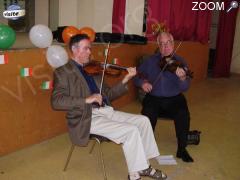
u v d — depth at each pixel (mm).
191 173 2551
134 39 4070
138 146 2182
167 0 4883
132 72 2508
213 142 3229
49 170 2488
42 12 6973
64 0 6117
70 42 2348
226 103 4812
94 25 5492
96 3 5410
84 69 2398
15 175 2379
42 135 2973
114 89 2482
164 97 2852
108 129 2229
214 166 2695
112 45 3736
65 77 2229
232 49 7121
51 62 2514
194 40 6012
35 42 2623
